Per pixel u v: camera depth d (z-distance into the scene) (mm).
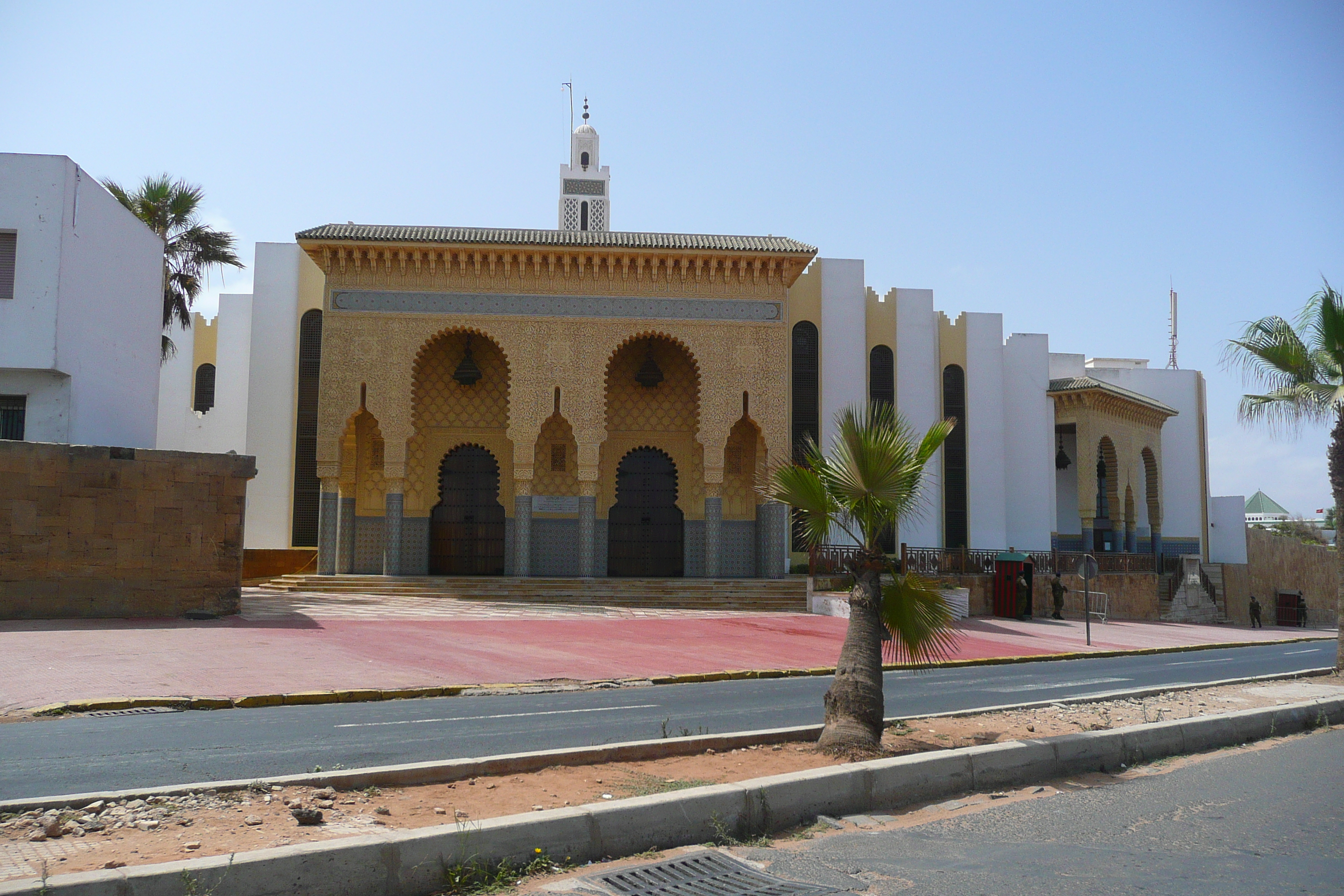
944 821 6449
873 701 8242
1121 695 12172
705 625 21891
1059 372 39094
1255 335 16062
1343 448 15734
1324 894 4938
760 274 28469
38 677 11172
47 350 19109
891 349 33031
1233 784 7594
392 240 27031
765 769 7352
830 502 9062
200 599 17625
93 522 16594
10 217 19250
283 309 30703
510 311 27828
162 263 24391
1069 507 39688
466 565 29062
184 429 31141
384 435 27234
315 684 11977
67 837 5082
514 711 10555
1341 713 11188
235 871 4391
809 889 4980
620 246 27641
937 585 9195
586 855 5441
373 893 4723
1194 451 41719
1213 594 39750
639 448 30078
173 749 7895
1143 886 5039
